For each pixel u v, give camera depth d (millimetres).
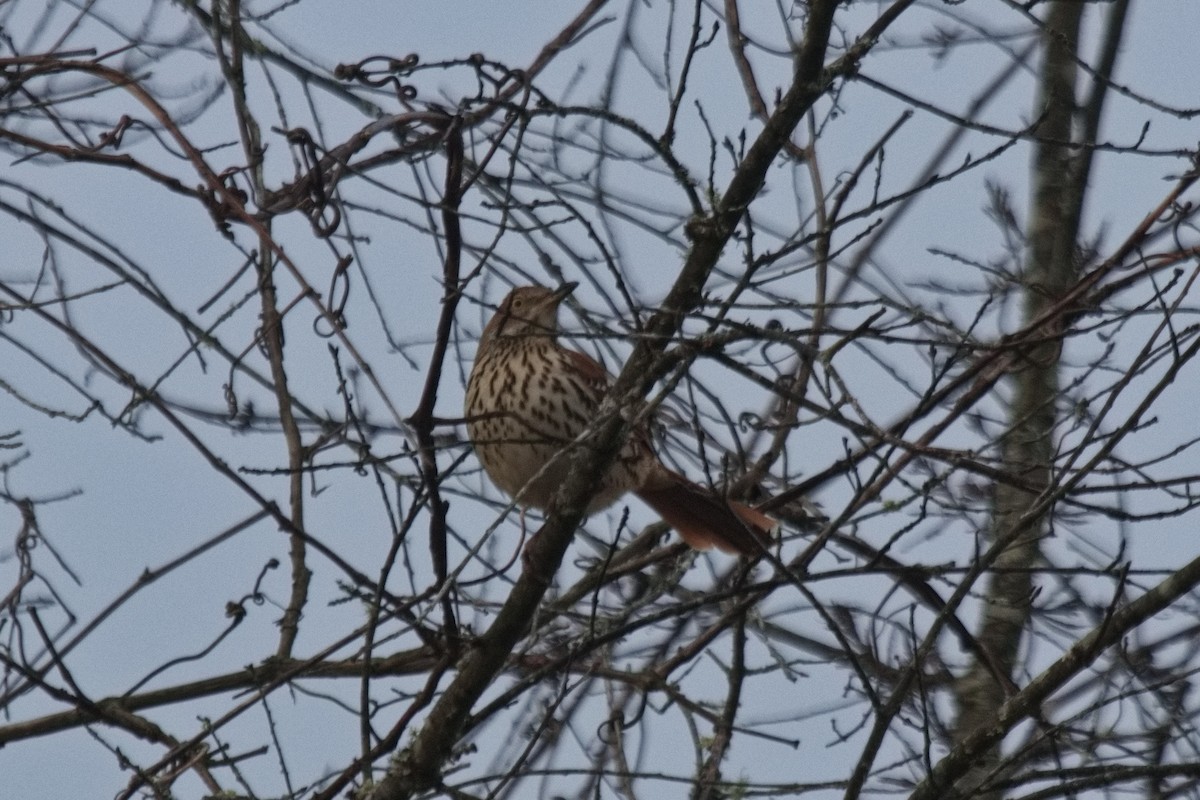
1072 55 10531
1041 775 9523
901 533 9469
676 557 12477
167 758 10070
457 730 9828
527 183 11188
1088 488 9391
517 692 9961
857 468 9578
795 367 11906
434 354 9102
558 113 9203
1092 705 9750
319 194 10141
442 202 9109
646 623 9727
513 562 9305
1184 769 9398
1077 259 13086
